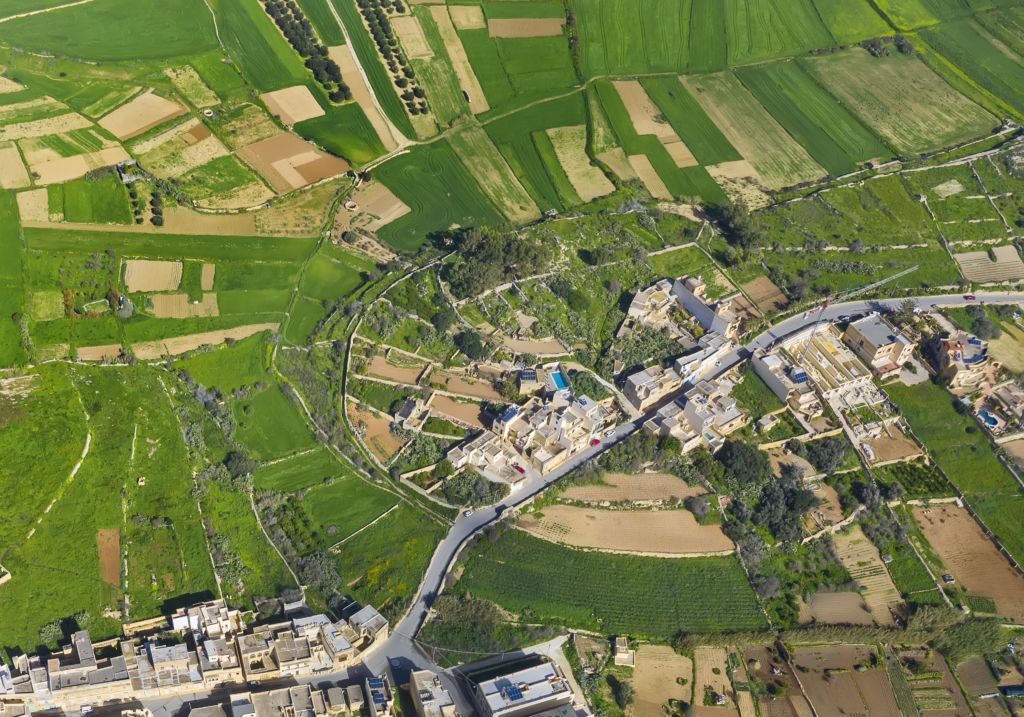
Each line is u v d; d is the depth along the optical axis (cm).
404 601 18612
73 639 16975
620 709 17475
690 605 19288
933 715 18138
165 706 16650
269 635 17362
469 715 17038
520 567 19462
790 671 18550
